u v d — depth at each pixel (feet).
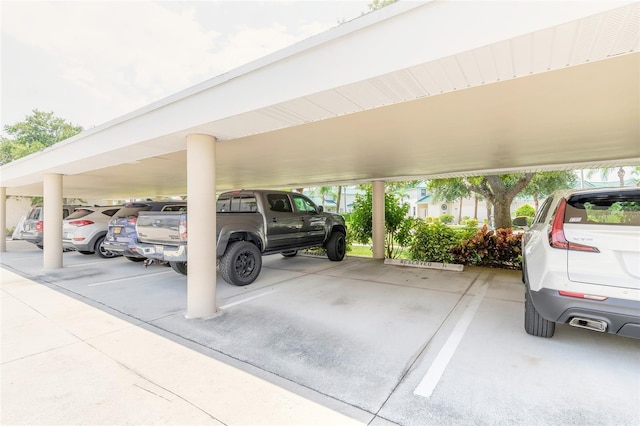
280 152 17.79
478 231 25.30
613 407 6.86
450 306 14.15
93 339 10.93
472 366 8.73
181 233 15.08
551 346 9.86
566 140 15.07
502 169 24.27
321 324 12.13
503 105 10.28
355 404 7.19
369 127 12.80
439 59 6.55
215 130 11.87
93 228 28.25
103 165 19.38
